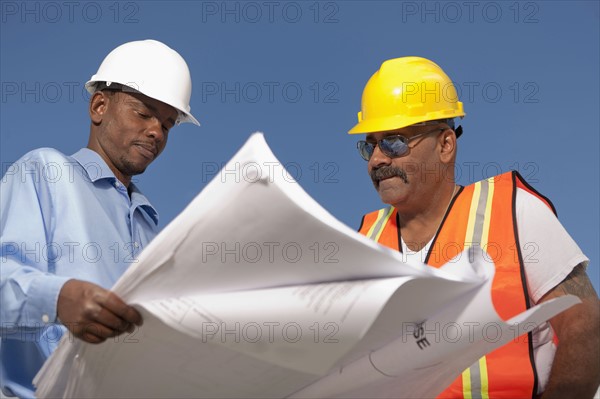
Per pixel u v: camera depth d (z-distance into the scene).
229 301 1.38
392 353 1.57
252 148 1.35
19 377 2.17
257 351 1.39
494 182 2.67
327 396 1.64
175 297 1.40
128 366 1.52
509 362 2.38
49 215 2.29
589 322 2.30
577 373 2.26
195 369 1.52
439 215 2.74
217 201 1.34
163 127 2.71
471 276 1.47
